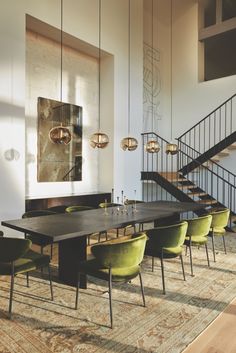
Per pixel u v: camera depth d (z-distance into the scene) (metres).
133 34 7.70
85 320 2.71
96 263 2.86
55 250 4.99
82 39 6.30
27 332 2.51
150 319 2.75
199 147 8.77
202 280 3.72
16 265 2.85
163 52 9.45
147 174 7.74
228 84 8.27
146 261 4.42
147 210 4.49
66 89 6.59
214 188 8.23
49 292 3.31
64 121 6.52
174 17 9.34
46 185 6.18
